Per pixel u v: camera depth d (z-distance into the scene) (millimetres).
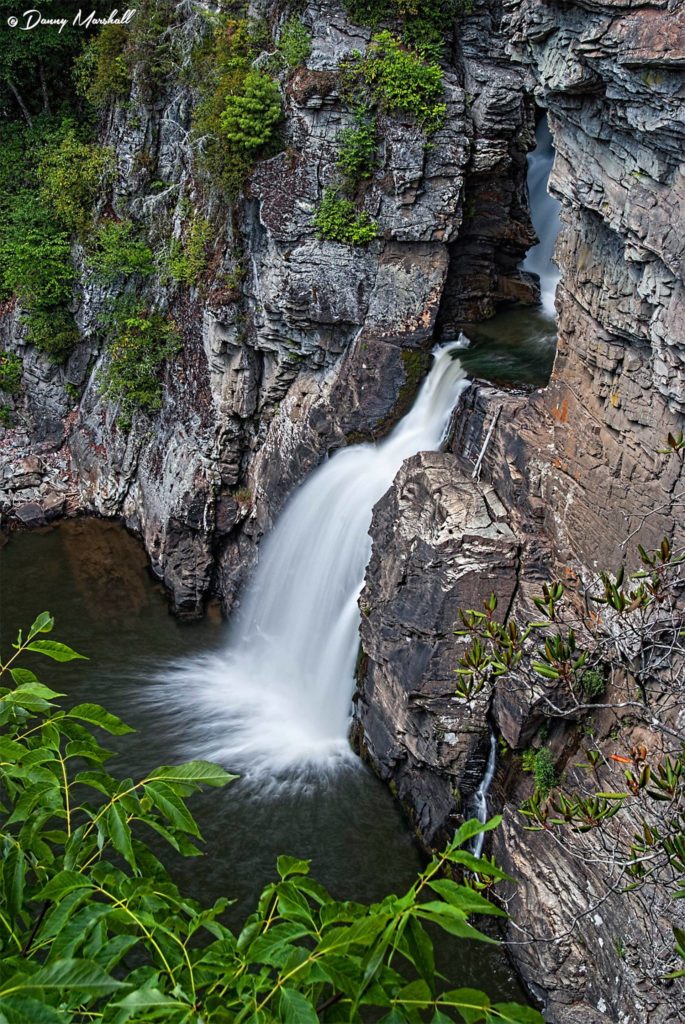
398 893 17219
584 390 16938
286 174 22422
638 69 12844
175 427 27016
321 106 21906
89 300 29828
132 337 27609
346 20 22406
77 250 30094
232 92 22578
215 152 23188
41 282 30234
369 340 22672
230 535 26469
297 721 21750
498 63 22328
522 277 24969
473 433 19953
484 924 16469
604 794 9148
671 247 13375
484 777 17781
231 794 19297
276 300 23109
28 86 32125
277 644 23594
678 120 12586
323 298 22688
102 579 27312
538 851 15859
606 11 13047
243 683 23312
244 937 4797
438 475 19281
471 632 10773
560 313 17531
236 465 25906
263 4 23375
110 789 5578
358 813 19000
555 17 14297
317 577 22781
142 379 27750
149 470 27938
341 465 23250
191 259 25031
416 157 21641
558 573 17234
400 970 14914
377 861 17906
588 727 11977
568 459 17109
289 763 20328
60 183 29219
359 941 4250
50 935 4727
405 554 18344
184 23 25750
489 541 17531
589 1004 14625
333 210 22109
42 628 6359
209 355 25234
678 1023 13094
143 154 27609
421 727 18016
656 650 14234
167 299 27297
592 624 15977
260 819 18719
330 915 4707
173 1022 4215
